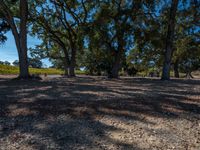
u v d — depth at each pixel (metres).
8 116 6.89
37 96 9.82
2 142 5.16
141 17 26.69
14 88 12.91
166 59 24.58
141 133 5.76
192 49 39.09
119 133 5.73
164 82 20.28
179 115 7.23
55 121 6.49
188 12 25.80
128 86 15.28
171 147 5.05
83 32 28.19
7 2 22.72
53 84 15.85
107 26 27.62
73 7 30.06
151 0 25.48
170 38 24.38
